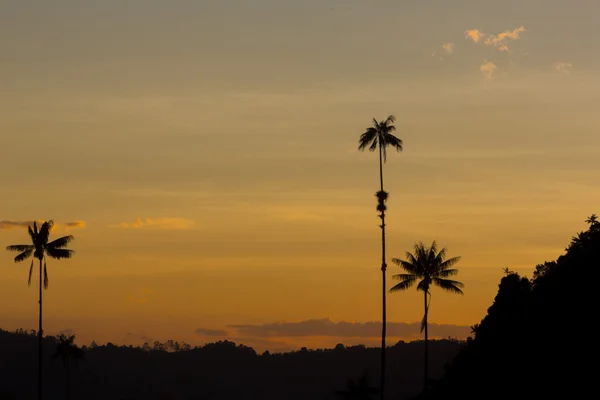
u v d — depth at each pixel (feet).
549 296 447.83
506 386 418.92
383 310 525.34
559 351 408.67
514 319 459.73
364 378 581.94
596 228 474.08
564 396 382.01
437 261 579.89
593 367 385.09
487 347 461.78
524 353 428.97
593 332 403.13
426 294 580.30
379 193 526.98
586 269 440.86
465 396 442.91
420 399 513.04
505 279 490.49
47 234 570.05
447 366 498.28
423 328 576.20
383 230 529.04
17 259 565.12
